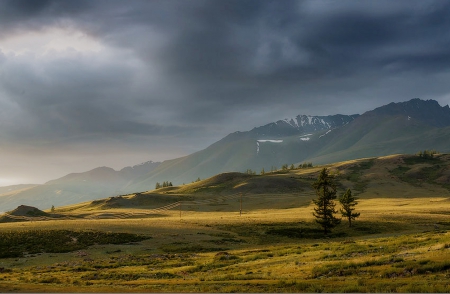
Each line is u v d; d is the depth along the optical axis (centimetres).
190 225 10312
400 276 3009
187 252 6981
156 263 5481
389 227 10038
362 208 15738
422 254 3647
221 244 7912
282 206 19862
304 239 8869
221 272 4122
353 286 2705
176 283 3466
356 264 3531
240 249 7312
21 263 5947
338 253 4544
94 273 4534
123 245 7638
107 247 7419
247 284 3172
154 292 2927
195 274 4153
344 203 10681
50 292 3012
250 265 4428
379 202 19038
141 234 8638
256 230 9638
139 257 6284
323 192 10156
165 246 7556
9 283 3659
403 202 18425
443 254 3459
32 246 7281
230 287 3033
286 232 9456
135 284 3572
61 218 17762
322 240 8600
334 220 9900
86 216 18325
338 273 3325
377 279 2941
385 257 3738
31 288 3198
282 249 6166
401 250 4234
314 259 4362
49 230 8575
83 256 6550
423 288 2500
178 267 4875
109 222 10544
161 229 9438
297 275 3450
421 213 12788
